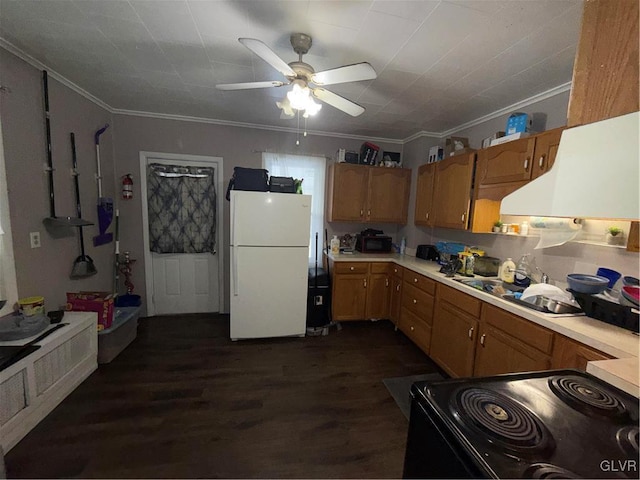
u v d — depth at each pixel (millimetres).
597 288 1523
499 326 1799
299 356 2588
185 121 3139
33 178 1969
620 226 1647
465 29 1464
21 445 1524
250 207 2670
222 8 1398
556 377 944
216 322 3234
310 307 3088
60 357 1862
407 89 2203
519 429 689
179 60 1929
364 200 3439
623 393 860
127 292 3125
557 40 1516
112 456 1486
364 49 1693
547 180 986
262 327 2826
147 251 3213
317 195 3561
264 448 1582
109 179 2932
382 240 3611
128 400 1912
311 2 1327
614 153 772
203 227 3281
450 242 3059
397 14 1375
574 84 942
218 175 3299
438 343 2400
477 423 702
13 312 1819
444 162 2781
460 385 875
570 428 703
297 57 1811
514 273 2176
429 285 2539
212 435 1654
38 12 1457
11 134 1794
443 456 694
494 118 2617
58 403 1841
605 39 849
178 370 2289
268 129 3346
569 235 1871
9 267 1793
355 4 1323
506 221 2365
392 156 3559
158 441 1594
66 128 2289
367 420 1827
